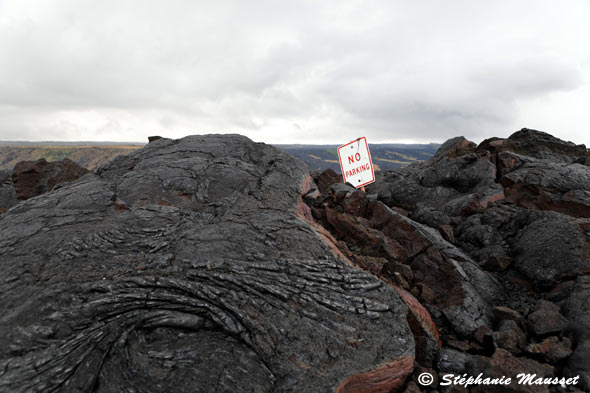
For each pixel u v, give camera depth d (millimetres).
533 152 11125
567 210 7516
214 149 10484
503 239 7344
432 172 10867
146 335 4004
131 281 4426
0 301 4066
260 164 9938
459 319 5227
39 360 3402
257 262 5043
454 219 8625
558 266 5707
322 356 3828
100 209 6773
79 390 3287
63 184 8891
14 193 15977
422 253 6785
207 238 5605
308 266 5102
